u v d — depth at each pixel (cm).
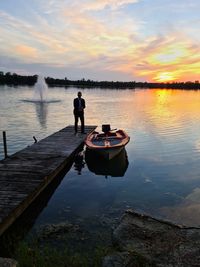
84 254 584
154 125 2400
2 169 1035
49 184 1062
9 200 761
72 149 1369
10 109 3231
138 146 1653
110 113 3272
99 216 793
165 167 1278
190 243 530
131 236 558
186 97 7050
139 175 1177
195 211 826
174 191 999
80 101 1711
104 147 1294
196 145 1675
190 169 1250
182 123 2506
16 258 564
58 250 607
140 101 5238
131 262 479
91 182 1098
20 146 1620
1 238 684
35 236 683
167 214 809
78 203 897
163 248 518
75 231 694
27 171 1014
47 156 1230
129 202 902
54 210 844
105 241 643
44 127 2242
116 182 1098
